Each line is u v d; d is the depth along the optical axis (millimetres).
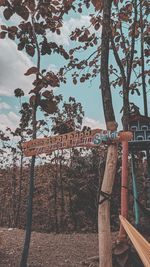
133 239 3590
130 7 10398
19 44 6605
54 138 5695
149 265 3111
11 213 18938
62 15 7039
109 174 5453
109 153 5402
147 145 10008
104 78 5941
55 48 6676
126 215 7285
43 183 18109
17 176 20094
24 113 8508
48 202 17562
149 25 10891
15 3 6020
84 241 11734
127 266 7078
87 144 5398
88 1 8523
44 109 6438
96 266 8844
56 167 16938
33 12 6477
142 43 11328
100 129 5348
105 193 5473
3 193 19656
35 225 17047
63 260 9484
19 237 11969
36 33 6633
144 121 9766
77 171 16891
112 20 10484
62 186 16562
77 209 16375
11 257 9531
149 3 10781
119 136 5266
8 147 18641
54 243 11328
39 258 9586
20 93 8758
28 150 5906
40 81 6355
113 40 9570
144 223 9578
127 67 10633
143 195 14414
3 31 6551
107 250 5367
